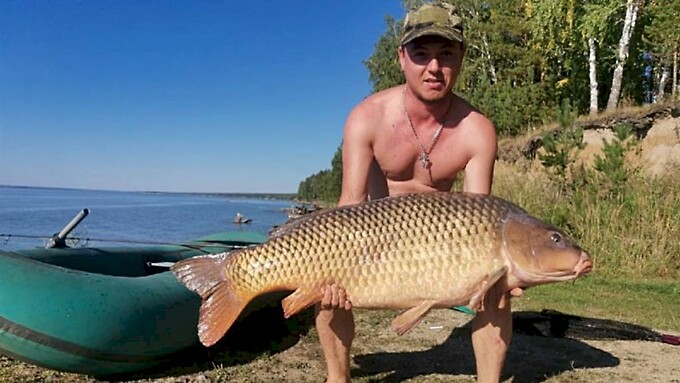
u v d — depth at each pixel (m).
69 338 1.48
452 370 1.70
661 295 3.02
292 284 1.16
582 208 4.28
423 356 1.84
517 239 1.12
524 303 2.74
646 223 4.02
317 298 1.15
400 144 1.47
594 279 3.53
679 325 2.35
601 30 9.12
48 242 2.29
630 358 1.85
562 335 2.09
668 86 10.80
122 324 1.54
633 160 6.46
